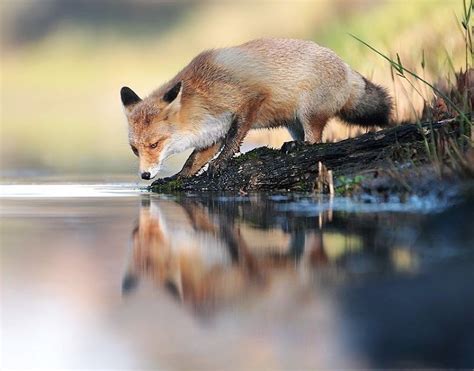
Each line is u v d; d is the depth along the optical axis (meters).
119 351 5.68
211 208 12.38
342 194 12.65
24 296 7.01
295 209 11.70
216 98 15.34
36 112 43.09
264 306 6.45
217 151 15.98
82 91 49.56
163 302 6.75
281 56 15.78
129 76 49.94
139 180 18.25
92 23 55.66
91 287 7.29
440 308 5.95
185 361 5.43
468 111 13.12
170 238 9.69
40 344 5.84
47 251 8.97
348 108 16.78
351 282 6.94
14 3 57.12
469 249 7.76
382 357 5.33
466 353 5.34
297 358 5.39
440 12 24.47
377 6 31.16
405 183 11.45
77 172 20.77
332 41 31.42
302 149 14.71
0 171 21.20
